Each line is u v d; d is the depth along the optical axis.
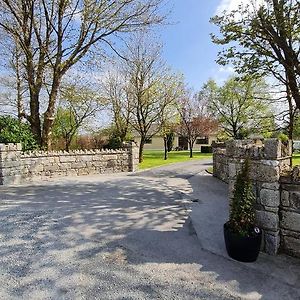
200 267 3.70
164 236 4.74
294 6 6.98
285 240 4.03
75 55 13.61
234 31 7.68
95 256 3.98
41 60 13.54
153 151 35.84
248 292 3.17
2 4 12.41
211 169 13.74
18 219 5.46
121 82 18.92
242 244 3.78
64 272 3.52
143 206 6.61
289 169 4.23
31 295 3.03
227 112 25.92
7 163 9.56
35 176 10.71
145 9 13.49
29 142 11.54
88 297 3.03
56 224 5.22
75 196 7.61
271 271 3.60
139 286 3.25
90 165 12.58
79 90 16.88
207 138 35.78
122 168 13.52
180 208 6.46
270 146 3.96
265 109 20.89
